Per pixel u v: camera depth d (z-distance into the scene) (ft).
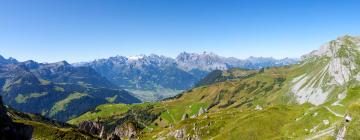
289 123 646.74
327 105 603.67
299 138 515.09
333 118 526.16
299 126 587.68
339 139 384.06
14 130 454.81
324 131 481.05
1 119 437.58
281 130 636.89
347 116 390.01
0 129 424.87
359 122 369.09
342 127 389.19
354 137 360.07
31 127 489.67
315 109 615.98
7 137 430.20
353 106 394.93
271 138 617.21
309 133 533.14
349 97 590.96
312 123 563.48
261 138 639.76
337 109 556.92
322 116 560.20
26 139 468.75
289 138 559.38
